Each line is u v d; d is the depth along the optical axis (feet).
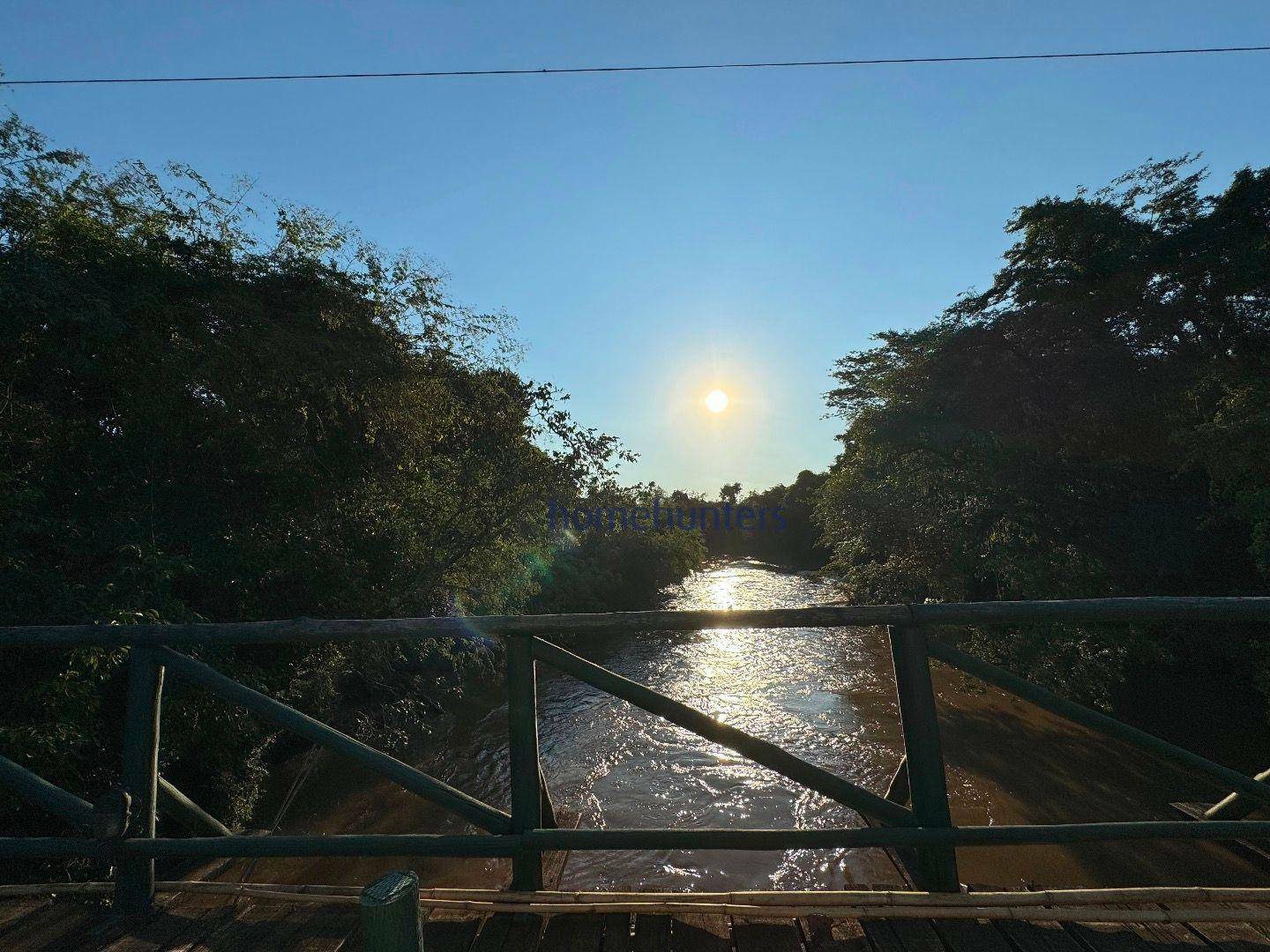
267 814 27.81
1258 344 39.55
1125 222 42.50
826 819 28.48
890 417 48.80
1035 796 30.55
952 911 6.37
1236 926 6.16
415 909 3.21
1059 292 41.22
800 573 152.25
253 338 24.57
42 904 7.02
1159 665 41.75
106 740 20.16
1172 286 41.55
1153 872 23.57
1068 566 39.83
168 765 23.35
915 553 51.11
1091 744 36.17
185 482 24.44
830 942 6.06
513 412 36.22
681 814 29.35
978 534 45.96
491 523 35.27
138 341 22.15
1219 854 24.30
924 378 48.73
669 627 6.61
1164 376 40.24
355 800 28.99
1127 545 40.88
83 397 22.88
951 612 6.58
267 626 6.79
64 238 21.97
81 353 21.09
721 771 33.83
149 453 23.00
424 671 45.39
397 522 32.12
